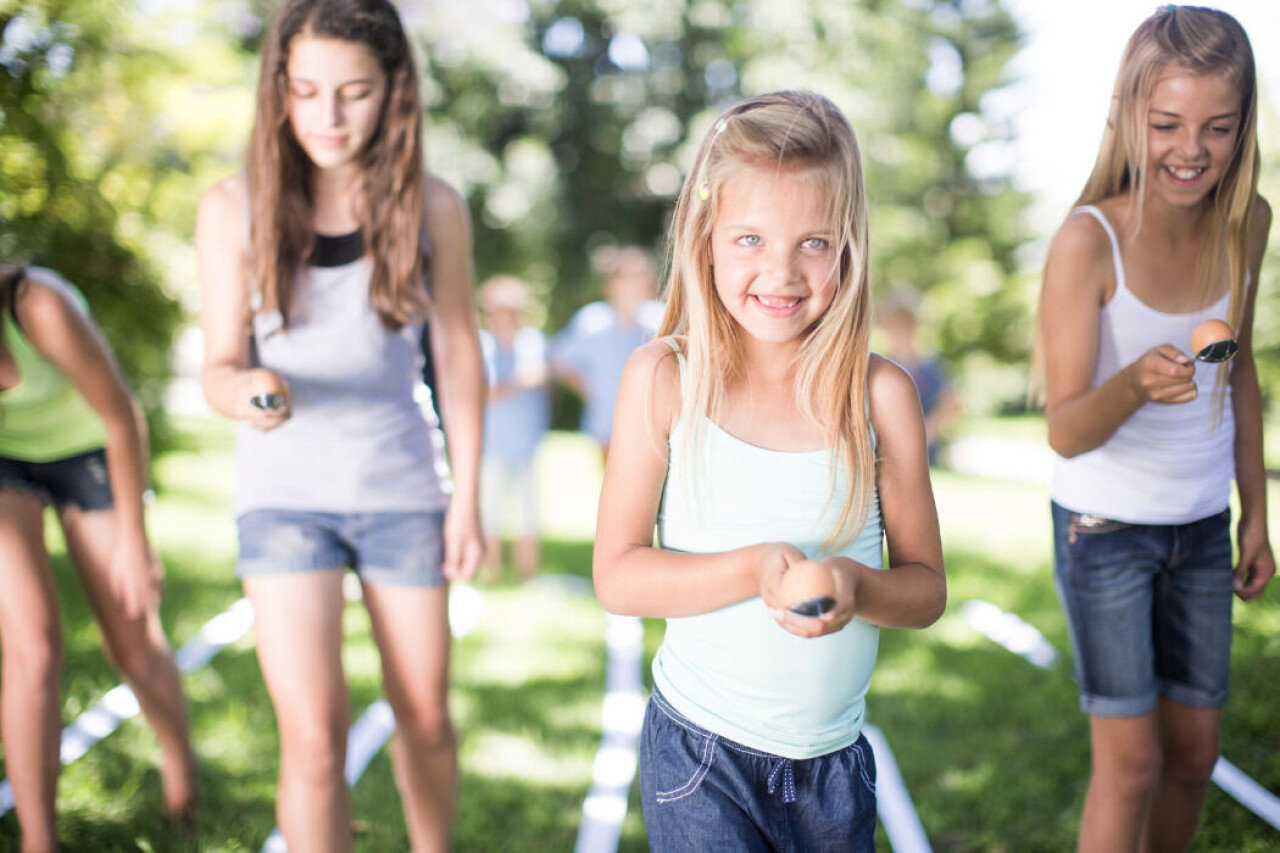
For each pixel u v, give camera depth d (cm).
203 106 752
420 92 261
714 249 188
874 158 2195
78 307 283
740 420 194
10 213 610
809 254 184
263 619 253
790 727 193
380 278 259
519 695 467
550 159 2161
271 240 254
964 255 2195
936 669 489
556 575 731
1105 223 243
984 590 652
